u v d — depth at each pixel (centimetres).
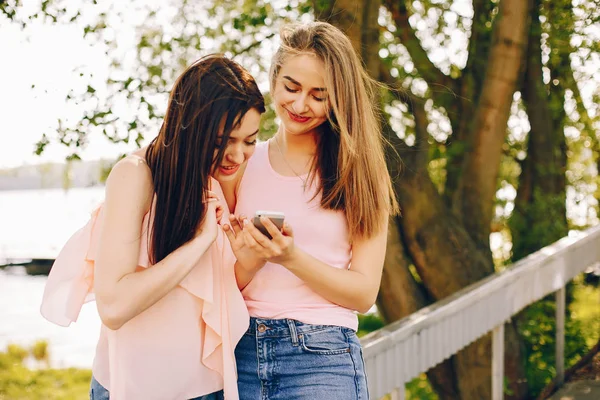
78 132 545
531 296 443
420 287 574
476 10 652
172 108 192
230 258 206
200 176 189
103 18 563
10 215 6869
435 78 653
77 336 1702
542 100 719
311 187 216
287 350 207
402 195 546
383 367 286
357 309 214
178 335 193
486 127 584
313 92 208
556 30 643
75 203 2838
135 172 187
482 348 563
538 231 716
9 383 1173
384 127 539
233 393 196
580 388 474
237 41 666
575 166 869
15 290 2653
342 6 505
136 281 179
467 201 595
